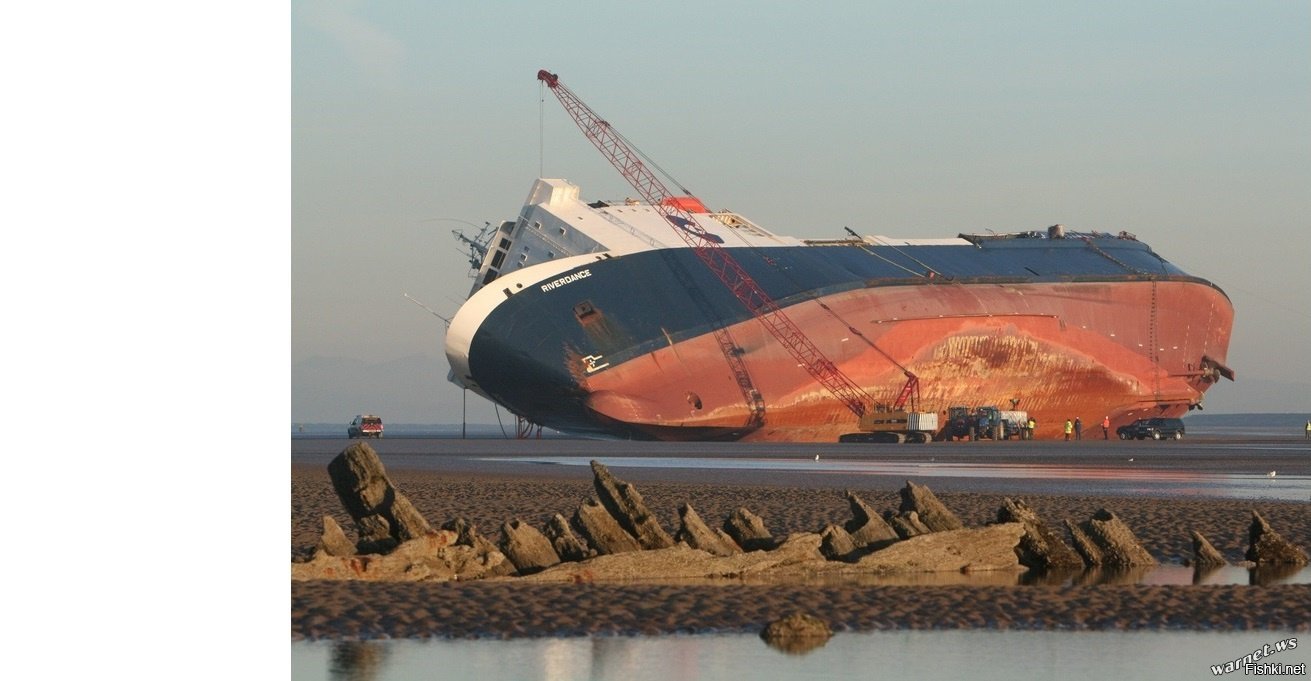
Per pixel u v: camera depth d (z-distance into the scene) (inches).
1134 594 2123.5
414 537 2235.5
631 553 2304.4
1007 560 2593.5
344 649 1653.5
